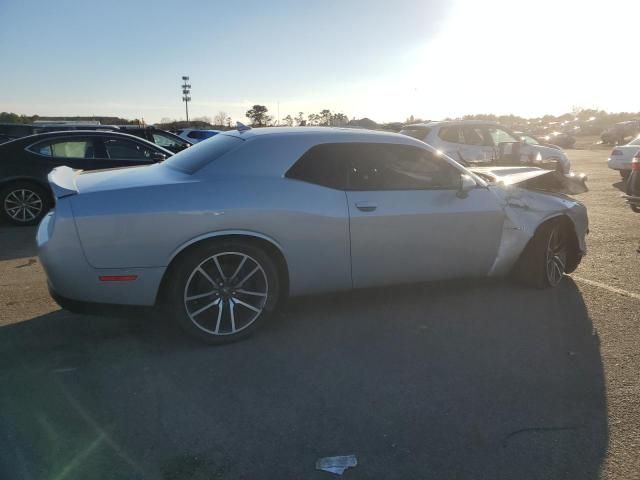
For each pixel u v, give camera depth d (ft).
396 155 14.05
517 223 15.40
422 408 9.77
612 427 9.23
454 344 12.48
